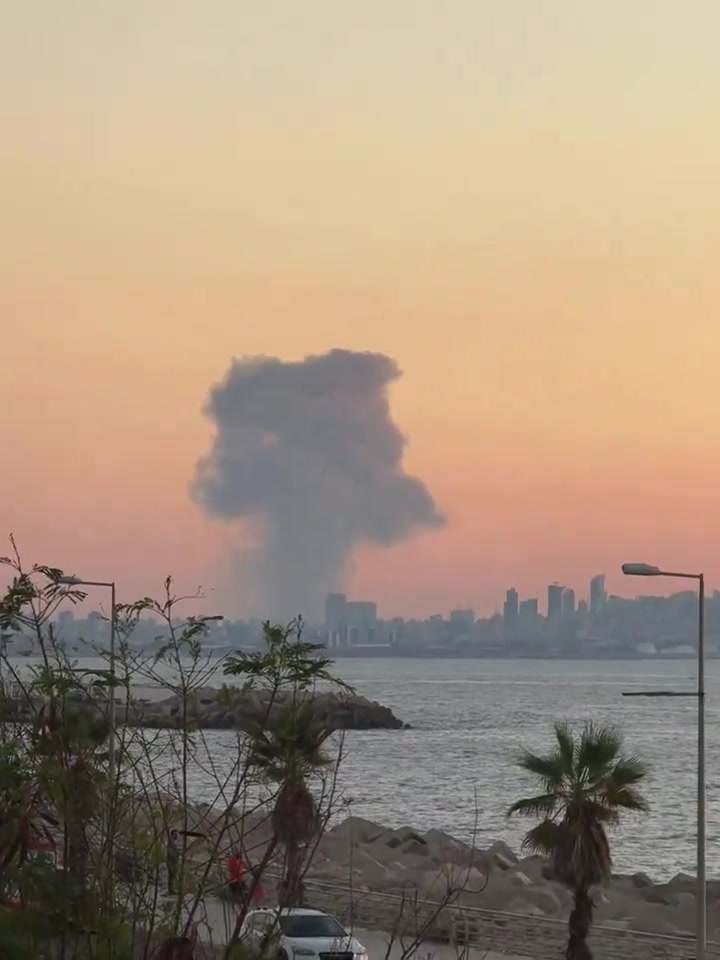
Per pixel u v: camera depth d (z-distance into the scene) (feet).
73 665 66.80
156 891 63.98
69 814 63.05
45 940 60.39
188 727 69.62
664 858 398.42
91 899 61.21
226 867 73.46
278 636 68.23
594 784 169.37
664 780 647.15
